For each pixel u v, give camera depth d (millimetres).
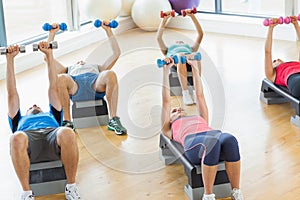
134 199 3260
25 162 3141
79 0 6453
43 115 3549
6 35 5676
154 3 6281
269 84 4398
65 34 6223
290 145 3789
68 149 3186
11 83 3498
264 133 3984
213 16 6617
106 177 3510
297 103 4027
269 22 4289
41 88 5082
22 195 3178
